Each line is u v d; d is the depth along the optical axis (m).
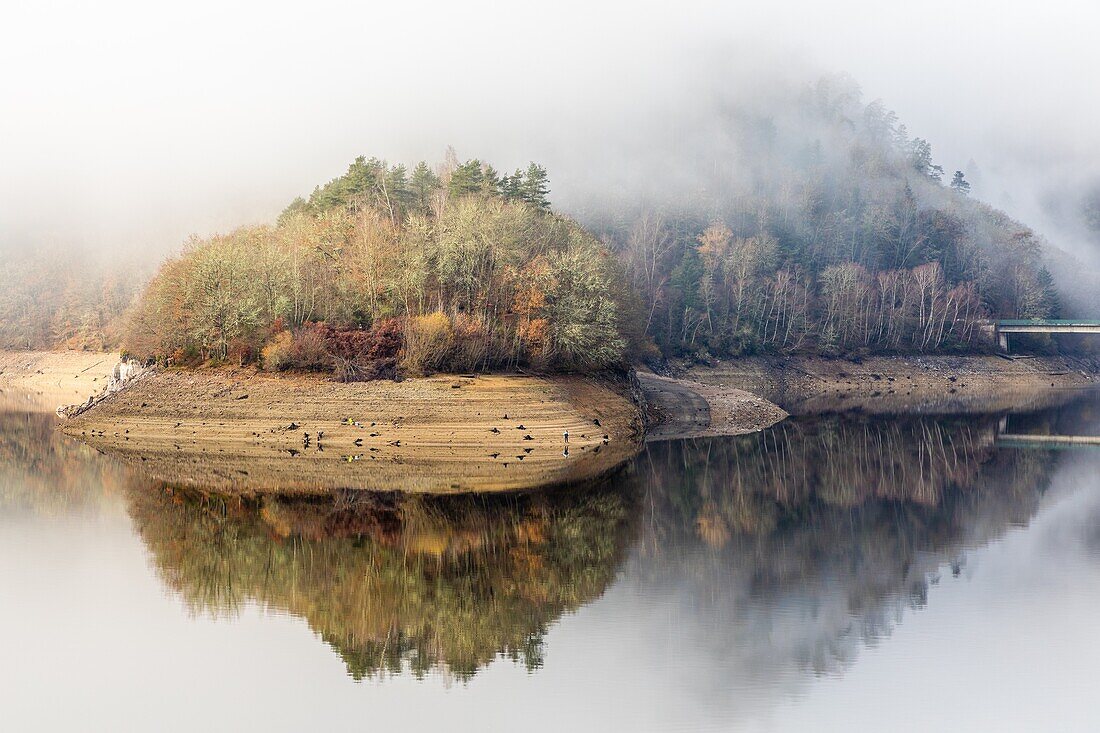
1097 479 96.06
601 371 130.62
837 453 111.44
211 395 116.12
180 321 126.06
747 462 103.94
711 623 53.19
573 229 149.62
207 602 56.81
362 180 152.00
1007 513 79.94
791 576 61.59
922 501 84.75
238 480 90.56
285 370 116.44
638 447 112.69
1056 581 60.38
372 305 120.94
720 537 71.19
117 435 117.00
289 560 64.81
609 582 60.12
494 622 53.75
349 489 86.00
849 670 47.03
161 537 70.94
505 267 120.38
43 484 90.31
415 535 70.94
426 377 110.06
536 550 67.06
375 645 50.56
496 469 95.06
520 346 116.50
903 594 57.88
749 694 44.81
